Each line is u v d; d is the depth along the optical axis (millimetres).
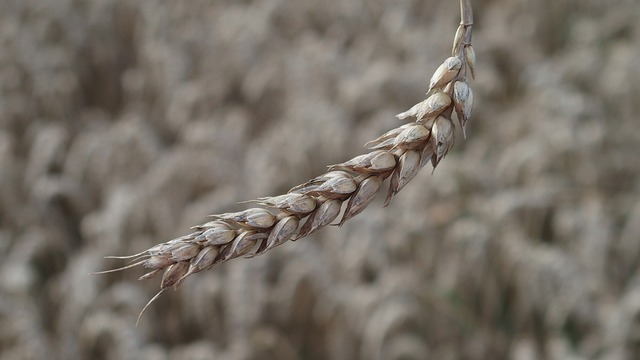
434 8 10680
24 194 7668
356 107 8617
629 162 7973
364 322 6055
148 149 7930
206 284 6328
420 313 6188
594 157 7707
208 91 8930
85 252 6867
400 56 9750
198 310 6340
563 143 7648
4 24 9906
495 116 8781
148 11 10203
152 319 6508
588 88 9117
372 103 8633
